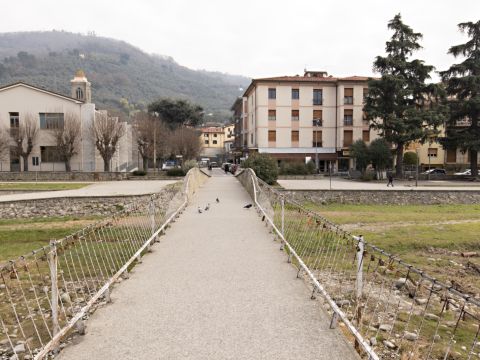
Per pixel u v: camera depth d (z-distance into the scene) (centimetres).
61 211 2466
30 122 4597
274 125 5578
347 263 1019
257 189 1791
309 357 464
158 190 2911
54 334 484
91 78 13975
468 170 5312
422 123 4591
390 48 4722
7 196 2705
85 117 4797
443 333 660
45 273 1012
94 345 496
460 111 4706
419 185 3822
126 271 777
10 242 1603
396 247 1344
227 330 534
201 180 3216
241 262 877
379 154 4491
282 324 554
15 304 800
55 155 4756
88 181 4209
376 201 2927
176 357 464
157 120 6066
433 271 1101
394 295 831
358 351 480
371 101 4762
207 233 1198
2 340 625
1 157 4556
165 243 1065
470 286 977
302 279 759
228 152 9750
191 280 750
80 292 846
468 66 4669
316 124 5591
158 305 625
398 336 621
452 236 1464
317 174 4772
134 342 502
